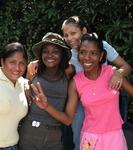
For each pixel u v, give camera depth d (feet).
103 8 12.94
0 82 9.16
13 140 9.27
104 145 9.39
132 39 12.45
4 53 9.20
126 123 11.34
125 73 10.43
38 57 9.92
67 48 9.84
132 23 12.61
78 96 9.77
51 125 9.61
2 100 8.95
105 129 9.43
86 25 10.71
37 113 9.61
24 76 10.25
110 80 9.48
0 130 9.05
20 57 9.20
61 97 9.76
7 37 14.62
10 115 9.12
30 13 14.30
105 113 9.44
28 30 14.46
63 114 9.43
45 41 9.66
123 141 9.56
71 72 10.23
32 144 9.62
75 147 10.50
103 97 9.39
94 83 9.53
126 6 12.88
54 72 9.83
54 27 14.07
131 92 9.77
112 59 10.55
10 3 14.69
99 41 9.60
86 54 9.48
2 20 14.80
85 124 9.63
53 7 13.73
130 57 12.71
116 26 12.58
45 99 9.08
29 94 9.54
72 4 13.51
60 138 9.78
